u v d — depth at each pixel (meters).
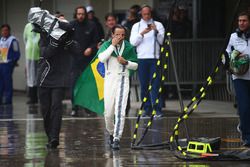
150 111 51.59
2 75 65.19
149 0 70.50
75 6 72.62
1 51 65.12
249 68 35.22
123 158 33.41
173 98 67.00
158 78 49.62
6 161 32.97
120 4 72.31
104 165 31.61
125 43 36.75
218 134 41.69
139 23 50.81
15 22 77.25
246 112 35.84
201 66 65.31
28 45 64.19
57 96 36.44
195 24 65.94
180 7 66.56
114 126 36.56
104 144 38.12
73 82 52.34
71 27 36.50
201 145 33.72
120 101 36.06
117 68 36.38
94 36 53.31
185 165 31.38
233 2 68.19
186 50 65.31
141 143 37.91
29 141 39.62
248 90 35.84
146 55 50.41
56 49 36.31
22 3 76.62
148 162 32.22
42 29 36.47
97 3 72.50
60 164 32.03
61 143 38.59
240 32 35.31
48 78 36.38
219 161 32.38
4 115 54.66
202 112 54.62
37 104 64.69
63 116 53.25
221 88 65.31
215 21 69.19
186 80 65.19
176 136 35.03
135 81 64.94
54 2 71.81
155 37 50.41
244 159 32.34
